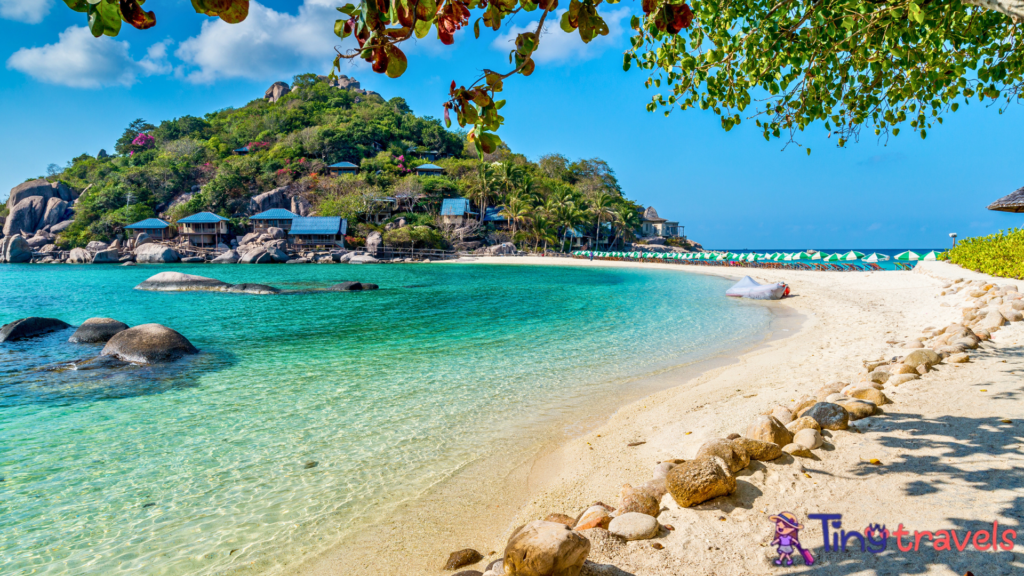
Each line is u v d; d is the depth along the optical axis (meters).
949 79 5.72
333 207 77.38
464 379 8.99
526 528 3.07
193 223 72.31
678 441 5.69
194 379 8.95
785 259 45.53
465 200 81.50
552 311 18.56
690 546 3.21
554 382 8.80
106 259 65.44
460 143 113.12
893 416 5.03
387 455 5.75
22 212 75.94
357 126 100.44
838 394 5.98
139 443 6.08
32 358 10.47
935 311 13.84
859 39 5.52
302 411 7.26
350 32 1.97
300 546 4.02
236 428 6.59
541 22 2.04
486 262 64.25
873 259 38.38
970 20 5.76
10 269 50.59
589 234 94.69
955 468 3.76
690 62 5.75
